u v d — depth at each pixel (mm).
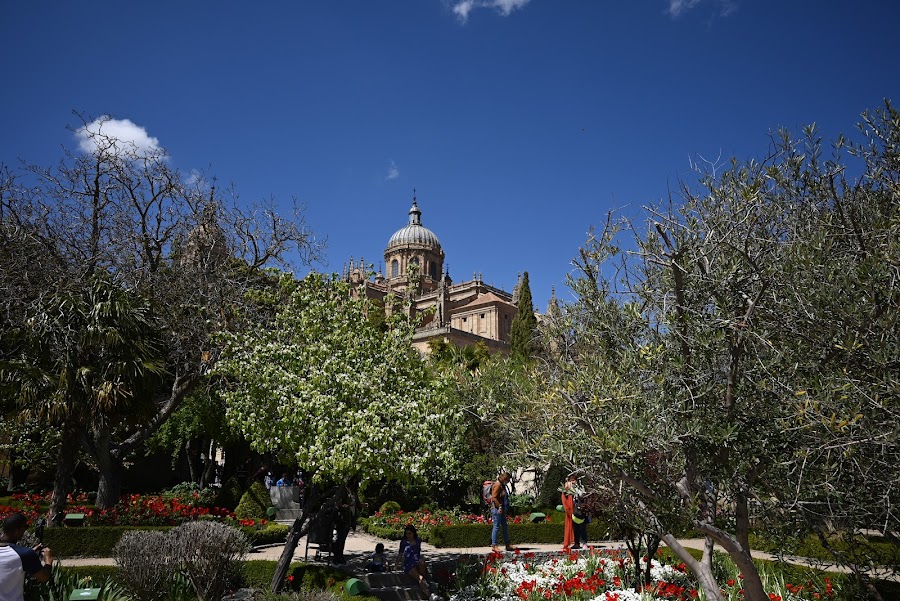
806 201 6539
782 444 6133
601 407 6375
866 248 5938
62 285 19000
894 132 6301
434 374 14250
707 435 5984
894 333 5539
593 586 10312
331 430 10758
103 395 14930
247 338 12430
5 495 26625
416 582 11969
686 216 6895
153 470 35500
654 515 6738
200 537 10203
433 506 22938
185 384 19750
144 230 22141
